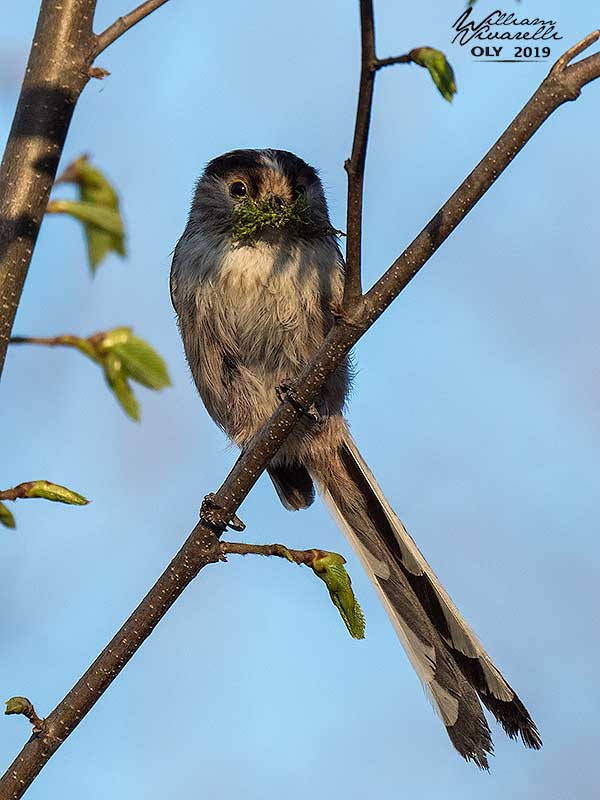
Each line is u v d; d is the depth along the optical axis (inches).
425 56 193.9
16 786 219.6
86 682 231.9
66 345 179.5
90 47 216.1
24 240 204.4
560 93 228.7
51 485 192.1
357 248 236.2
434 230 236.4
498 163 232.1
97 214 175.6
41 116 211.5
